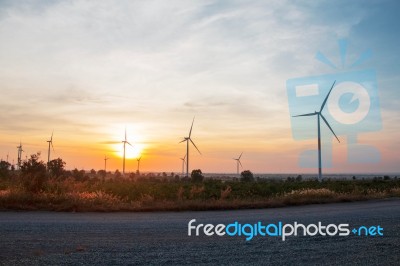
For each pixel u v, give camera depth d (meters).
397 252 11.46
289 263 10.08
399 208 25.19
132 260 10.18
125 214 20.30
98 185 37.41
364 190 43.75
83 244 12.03
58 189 27.83
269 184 50.59
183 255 10.83
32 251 10.96
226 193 30.89
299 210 23.66
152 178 80.38
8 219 16.89
